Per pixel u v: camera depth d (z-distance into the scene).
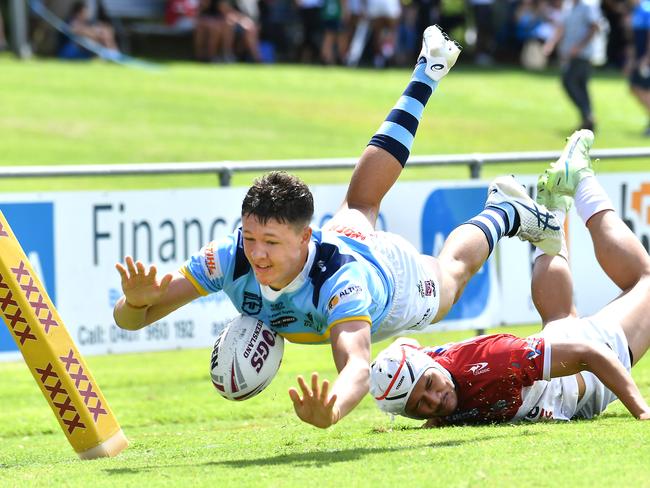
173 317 29.84
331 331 16.84
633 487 13.81
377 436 19.50
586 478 14.27
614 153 32.66
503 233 21.61
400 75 90.81
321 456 16.78
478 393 20.08
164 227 29.73
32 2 91.38
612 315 21.53
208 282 18.12
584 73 68.56
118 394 28.91
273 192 16.55
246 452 18.50
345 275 17.17
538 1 100.19
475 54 102.25
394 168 20.69
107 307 29.44
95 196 29.08
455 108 79.44
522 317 32.66
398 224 31.30
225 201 30.20
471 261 20.92
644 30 69.06
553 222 22.05
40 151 59.53
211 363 18.14
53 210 28.77
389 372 19.80
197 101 76.25
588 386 20.72
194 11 95.06
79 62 88.50
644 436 17.02
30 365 18.48
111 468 16.70
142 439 22.34
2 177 28.03
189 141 64.12
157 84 81.31
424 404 19.92
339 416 15.23
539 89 88.62
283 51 97.19
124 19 95.00
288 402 26.94
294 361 32.81
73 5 90.81
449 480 14.38
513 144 67.75
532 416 20.27
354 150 64.00
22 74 81.00
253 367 17.78
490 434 18.48
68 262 28.97
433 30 21.69
